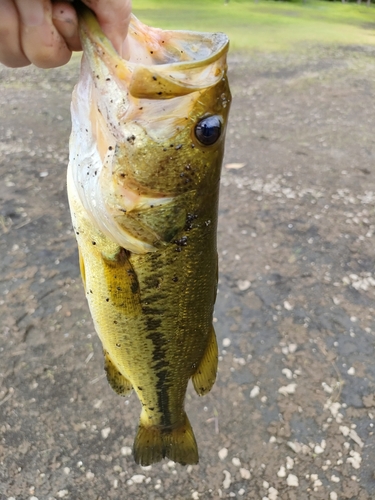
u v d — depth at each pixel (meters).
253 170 1.05
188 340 0.31
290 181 1.02
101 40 0.20
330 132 1.27
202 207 0.25
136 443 0.37
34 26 0.19
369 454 0.52
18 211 0.85
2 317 0.65
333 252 0.81
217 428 0.54
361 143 1.22
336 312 0.69
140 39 0.23
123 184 0.23
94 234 0.26
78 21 0.20
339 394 0.58
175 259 0.27
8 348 0.61
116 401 0.56
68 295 0.69
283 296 0.71
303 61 1.88
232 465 0.51
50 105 1.30
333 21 2.98
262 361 0.62
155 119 0.22
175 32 0.24
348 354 0.63
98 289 0.28
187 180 0.24
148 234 0.25
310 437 0.54
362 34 2.56
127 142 0.22
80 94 0.23
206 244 0.27
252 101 1.46
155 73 0.20
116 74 0.21
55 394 0.57
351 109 1.44
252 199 0.94
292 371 0.61
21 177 0.95
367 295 0.73
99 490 0.49
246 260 0.78
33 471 0.50
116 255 0.26
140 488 0.49
